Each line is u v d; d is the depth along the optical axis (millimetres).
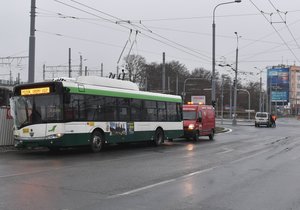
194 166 13984
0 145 20000
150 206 8047
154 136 22844
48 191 9336
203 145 23562
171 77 99312
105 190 9547
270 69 121375
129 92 21109
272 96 120500
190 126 27047
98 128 18953
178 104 25344
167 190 9656
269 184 10617
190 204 8266
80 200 8469
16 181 10609
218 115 119875
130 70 81750
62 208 7762
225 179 11328
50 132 16938
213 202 8477
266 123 56500
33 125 17125
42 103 17203
